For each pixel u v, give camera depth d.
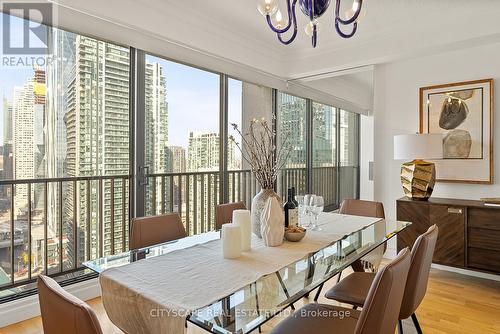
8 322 2.18
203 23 3.21
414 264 1.47
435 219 2.99
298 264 1.46
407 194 3.27
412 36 3.33
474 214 2.79
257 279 1.27
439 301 2.56
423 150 3.02
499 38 2.99
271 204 1.72
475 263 2.79
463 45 3.18
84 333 0.78
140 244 1.87
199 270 1.36
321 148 5.38
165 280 1.25
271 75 4.22
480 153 3.17
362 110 5.86
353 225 2.24
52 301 0.87
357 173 6.15
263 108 4.27
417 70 3.56
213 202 3.75
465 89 3.25
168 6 2.89
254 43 3.82
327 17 3.16
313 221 2.30
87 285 2.59
